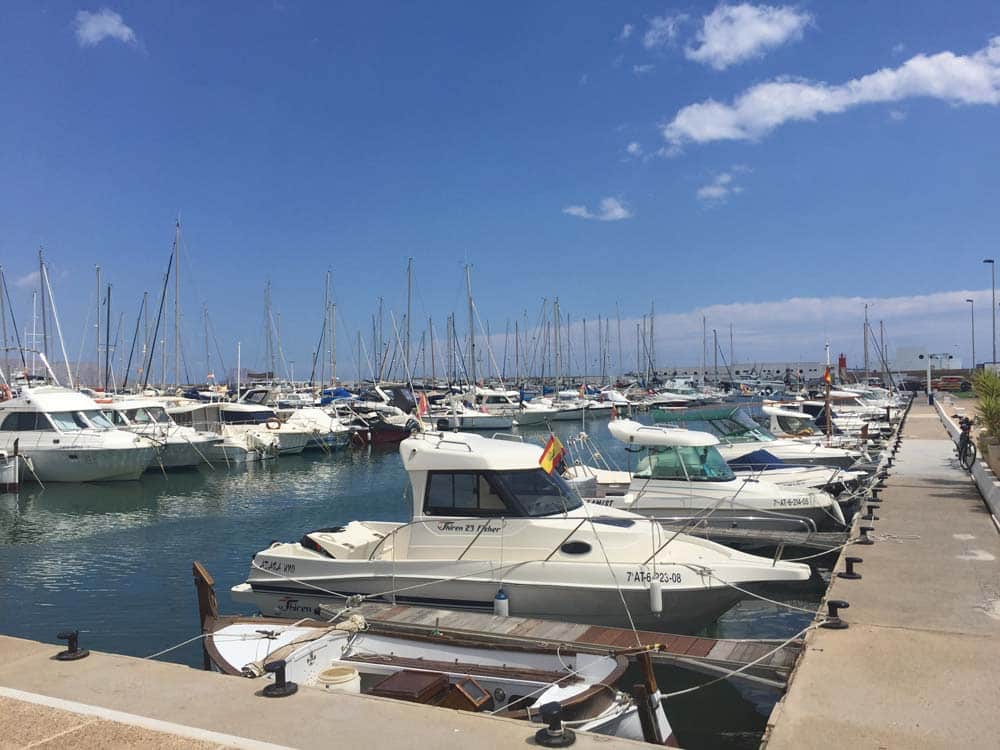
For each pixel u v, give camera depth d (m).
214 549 19.34
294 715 4.72
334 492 29.95
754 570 9.70
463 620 8.91
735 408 21.67
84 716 4.63
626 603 9.64
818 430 29.48
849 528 15.39
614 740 4.29
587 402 66.25
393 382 76.69
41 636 12.50
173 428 36.62
